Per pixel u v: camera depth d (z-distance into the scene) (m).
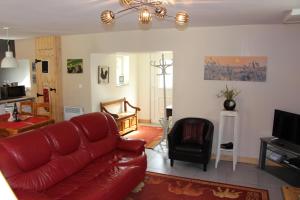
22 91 6.96
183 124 4.79
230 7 3.03
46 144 2.90
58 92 6.10
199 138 4.59
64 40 5.93
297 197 3.03
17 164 2.56
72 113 6.03
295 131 3.95
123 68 7.05
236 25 4.47
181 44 4.88
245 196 3.47
